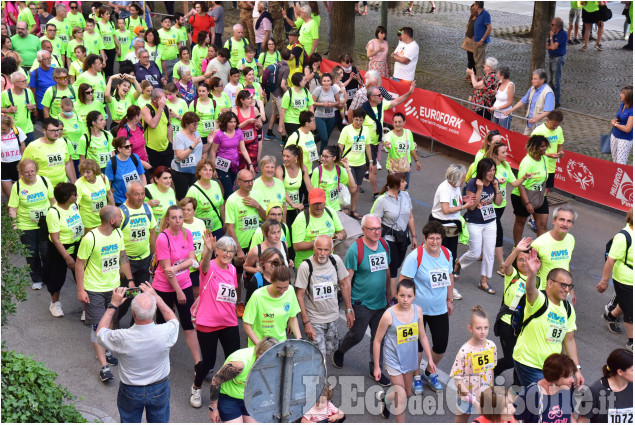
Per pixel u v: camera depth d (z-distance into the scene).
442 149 15.45
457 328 9.41
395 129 11.84
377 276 7.89
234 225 9.23
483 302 10.04
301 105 13.45
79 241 9.07
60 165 10.77
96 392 7.94
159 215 9.46
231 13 26.28
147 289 6.79
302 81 13.34
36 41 16.98
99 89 13.73
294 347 5.32
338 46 19.08
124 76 13.34
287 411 5.40
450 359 8.77
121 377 6.55
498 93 14.19
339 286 7.99
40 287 10.01
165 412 6.76
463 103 17.12
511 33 24.33
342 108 14.34
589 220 12.49
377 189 12.51
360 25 25.12
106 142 11.16
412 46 16.28
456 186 9.64
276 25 21.67
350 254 7.86
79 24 19.33
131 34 18.92
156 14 24.58
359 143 11.84
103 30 18.64
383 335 7.20
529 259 7.12
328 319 7.77
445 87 18.72
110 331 6.50
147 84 12.68
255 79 15.56
